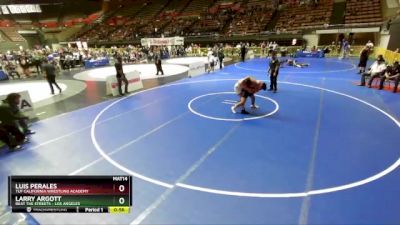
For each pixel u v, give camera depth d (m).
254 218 4.20
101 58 28.89
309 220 4.13
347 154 6.28
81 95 13.37
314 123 8.40
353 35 31.89
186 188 5.04
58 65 23.91
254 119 8.89
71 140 7.54
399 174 5.36
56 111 10.54
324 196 4.70
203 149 6.71
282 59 24.84
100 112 10.21
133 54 31.16
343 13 32.22
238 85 9.27
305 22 33.62
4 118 6.99
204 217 4.26
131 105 11.10
